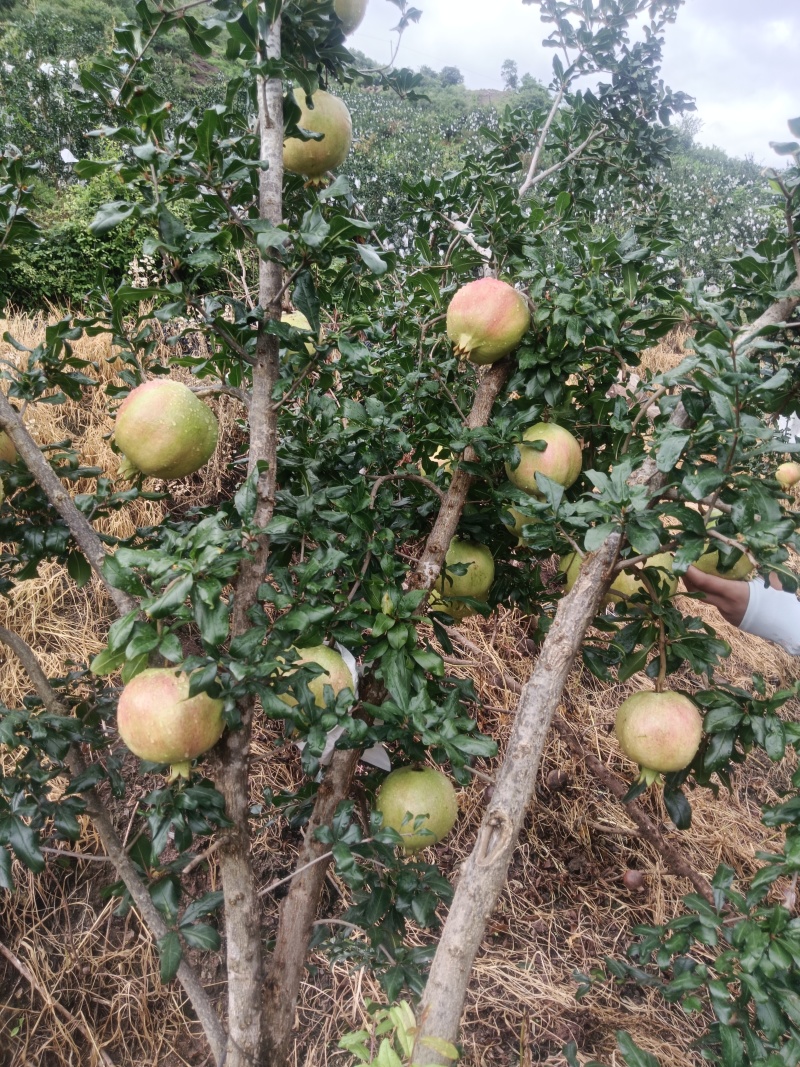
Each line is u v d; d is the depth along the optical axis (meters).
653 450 1.22
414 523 1.87
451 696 1.34
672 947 1.23
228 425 4.22
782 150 1.14
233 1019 1.27
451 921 1.00
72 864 2.56
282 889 2.70
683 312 1.56
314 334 1.20
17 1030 2.23
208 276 1.21
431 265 1.97
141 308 4.56
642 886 3.10
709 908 1.24
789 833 1.20
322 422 1.64
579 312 1.48
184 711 1.04
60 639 3.19
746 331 1.31
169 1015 2.36
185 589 0.91
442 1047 0.88
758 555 1.06
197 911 1.30
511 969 2.68
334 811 1.43
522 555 1.87
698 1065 2.38
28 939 2.40
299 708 1.16
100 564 1.28
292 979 1.37
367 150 8.82
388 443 1.72
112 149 7.34
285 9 1.34
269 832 2.83
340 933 1.76
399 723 1.31
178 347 4.69
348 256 1.18
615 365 1.62
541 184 2.97
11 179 1.29
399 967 1.41
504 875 1.02
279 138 1.23
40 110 9.18
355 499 1.44
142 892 1.38
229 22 1.21
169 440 1.24
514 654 3.88
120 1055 2.26
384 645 1.32
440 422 1.72
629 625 1.55
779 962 1.05
